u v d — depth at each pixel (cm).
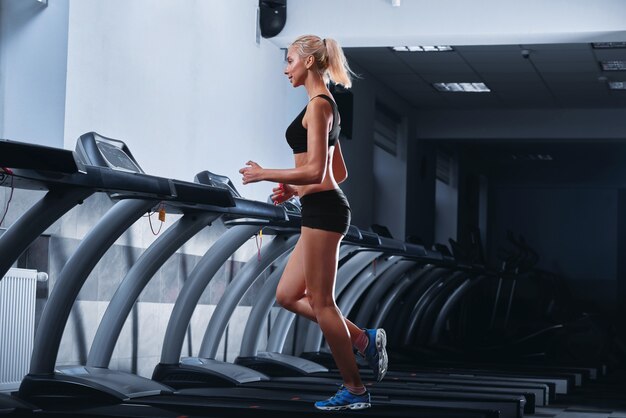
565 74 1130
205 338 607
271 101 841
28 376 436
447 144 1538
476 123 1355
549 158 1817
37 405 416
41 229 375
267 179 382
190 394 487
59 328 436
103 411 398
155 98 639
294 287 418
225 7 746
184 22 678
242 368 595
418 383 632
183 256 659
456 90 1227
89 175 361
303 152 399
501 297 1803
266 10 835
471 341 1257
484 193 1906
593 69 1101
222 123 739
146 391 469
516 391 602
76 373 461
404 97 1272
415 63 1083
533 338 1102
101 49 577
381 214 1286
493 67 1099
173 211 477
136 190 383
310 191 398
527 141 1389
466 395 529
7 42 553
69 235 535
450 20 839
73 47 550
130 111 608
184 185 420
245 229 542
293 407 430
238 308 754
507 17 829
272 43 848
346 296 819
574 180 1934
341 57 408
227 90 749
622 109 1323
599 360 1136
